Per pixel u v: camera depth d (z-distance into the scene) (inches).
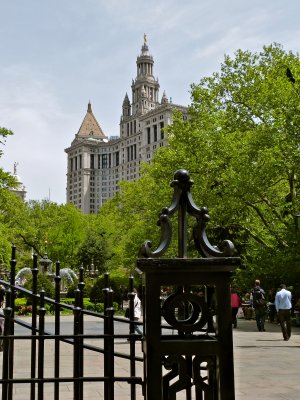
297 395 277.6
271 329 794.8
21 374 330.3
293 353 476.7
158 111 5856.3
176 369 106.1
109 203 2746.1
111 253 2048.5
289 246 928.3
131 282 135.0
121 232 2203.5
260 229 1075.9
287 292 609.9
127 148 6963.6
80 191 7534.5
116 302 1151.6
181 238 106.0
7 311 119.2
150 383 96.0
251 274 1049.5
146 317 97.3
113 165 7303.2
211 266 97.3
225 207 927.7
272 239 1077.8
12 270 125.5
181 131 1074.1
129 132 7185.0
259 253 999.0
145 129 6122.1
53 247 2317.9
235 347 531.2
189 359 106.2
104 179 7445.9
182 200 106.1
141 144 6496.1
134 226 1817.2
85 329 631.2
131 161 6845.5
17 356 432.8
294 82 874.8
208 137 972.6
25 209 2146.9
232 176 891.4
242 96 1111.0
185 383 97.1
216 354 96.7
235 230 1142.3
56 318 127.0
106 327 118.2
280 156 893.2
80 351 119.7
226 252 98.7
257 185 896.3
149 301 97.2
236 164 913.5
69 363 394.9
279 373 356.8
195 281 97.9
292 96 919.0
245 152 912.9
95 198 7495.1
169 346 96.7
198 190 933.8
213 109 1106.7
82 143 7529.5
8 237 1352.1
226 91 1141.7
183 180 106.0
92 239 2037.4
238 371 366.6
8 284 124.6
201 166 944.9
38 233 2287.2
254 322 960.9
